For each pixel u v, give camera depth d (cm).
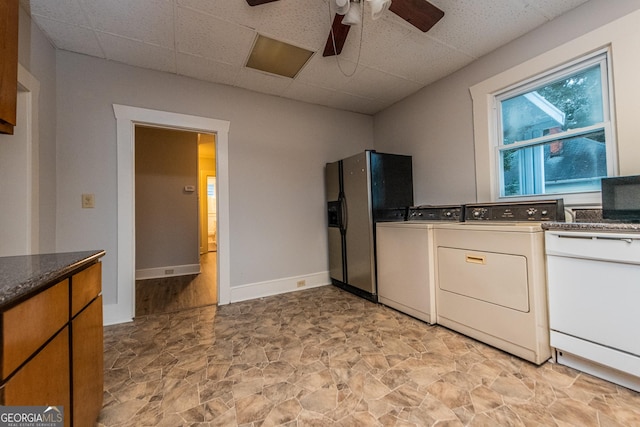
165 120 265
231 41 223
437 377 154
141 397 142
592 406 129
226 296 290
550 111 220
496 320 183
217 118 291
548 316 167
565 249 158
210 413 130
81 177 233
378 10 158
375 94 328
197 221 459
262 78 284
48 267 91
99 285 129
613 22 178
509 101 247
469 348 186
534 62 217
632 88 172
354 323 232
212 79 283
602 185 167
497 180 252
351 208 312
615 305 140
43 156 205
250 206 307
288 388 148
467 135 270
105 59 244
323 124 358
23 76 181
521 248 169
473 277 196
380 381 152
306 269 342
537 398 135
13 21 131
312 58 251
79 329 107
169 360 178
